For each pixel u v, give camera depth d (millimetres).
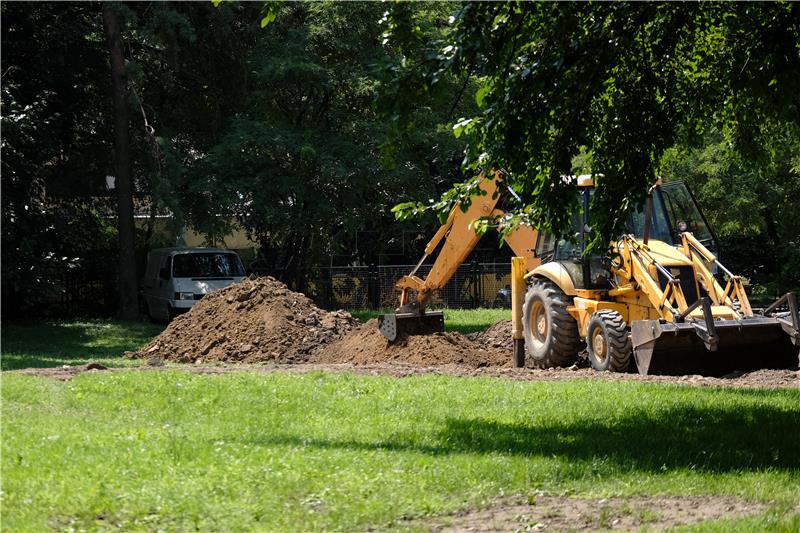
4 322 38062
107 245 44938
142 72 36562
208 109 42031
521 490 9547
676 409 14078
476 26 11852
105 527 8094
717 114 15664
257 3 40219
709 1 13562
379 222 44875
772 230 44062
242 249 56969
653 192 20547
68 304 43188
